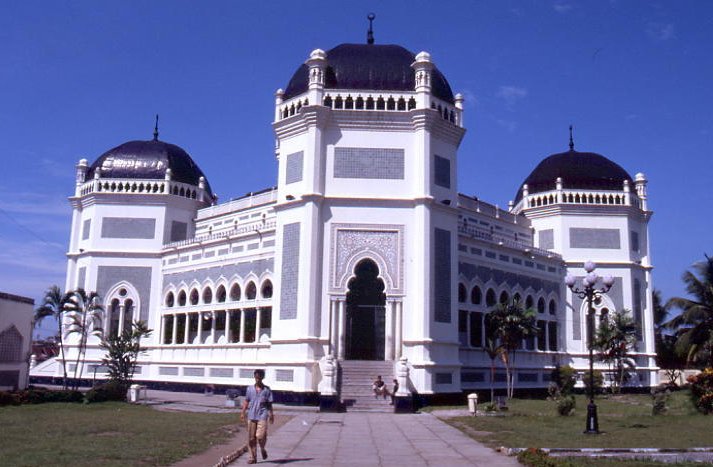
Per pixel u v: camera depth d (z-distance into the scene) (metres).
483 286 40.72
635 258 49.38
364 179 33.91
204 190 48.72
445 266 34.09
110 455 14.76
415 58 36.00
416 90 34.66
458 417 26.39
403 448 17.42
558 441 18.84
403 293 32.75
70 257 46.81
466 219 43.81
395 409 29.17
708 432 21.41
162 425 21.45
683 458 15.63
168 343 44.06
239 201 44.72
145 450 15.71
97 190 45.94
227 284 40.31
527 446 17.61
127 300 44.94
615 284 48.09
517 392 41.25
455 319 34.09
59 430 19.70
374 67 35.66
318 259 32.88
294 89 36.22
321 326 32.41
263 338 37.53
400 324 32.44
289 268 33.47
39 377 46.69
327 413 28.23
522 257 44.41
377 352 34.81
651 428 22.75
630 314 47.44
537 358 43.75
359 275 35.41
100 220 45.72
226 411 27.72
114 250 45.25
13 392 29.12
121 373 34.59
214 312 41.00
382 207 33.59
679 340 41.50
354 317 35.22
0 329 33.91
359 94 34.66
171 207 46.41
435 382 32.38
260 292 38.03
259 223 41.22
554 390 39.59
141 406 29.64
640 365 47.94
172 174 46.91
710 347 40.50
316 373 31.64
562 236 48.56
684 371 57.50
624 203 49.16
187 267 43.47
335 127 34.38
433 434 20.69
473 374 38.66
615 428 22.75
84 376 43.78
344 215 33.47
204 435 19.03
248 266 39.09
